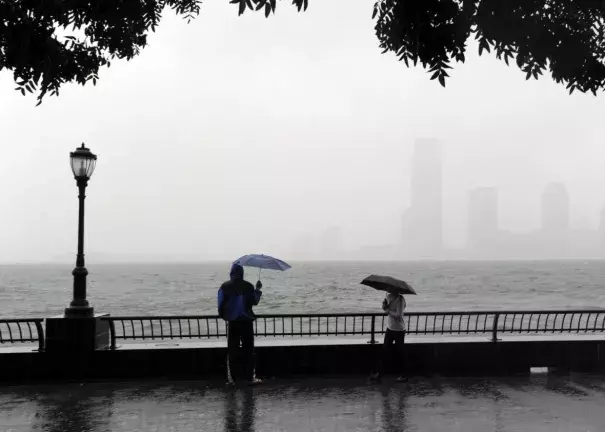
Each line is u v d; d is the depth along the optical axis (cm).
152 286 8069
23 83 520
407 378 911
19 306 5097
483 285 8350
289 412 734
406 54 438
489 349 975
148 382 902
